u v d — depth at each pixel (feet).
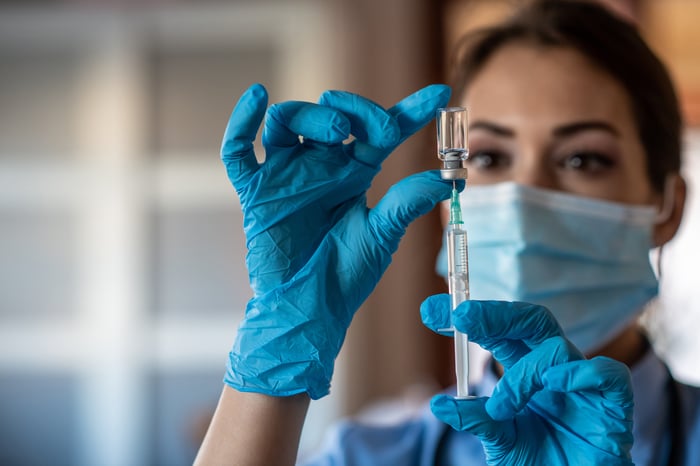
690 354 11.11
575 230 4.74
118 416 14.67
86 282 14.78
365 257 3.40
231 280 14.66
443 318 3.37
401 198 3.34
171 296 14.74
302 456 14.11
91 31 14.69
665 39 13.33
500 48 4.91
